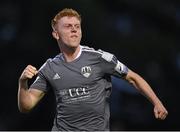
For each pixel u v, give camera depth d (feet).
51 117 165.68
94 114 52.60
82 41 176.96
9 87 175.22
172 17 197.16
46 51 175.73
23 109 54.54
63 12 53.67
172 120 176.55
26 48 176.76
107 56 53.16
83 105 52.54
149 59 184.75
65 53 53.36
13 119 169.58
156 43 187.83
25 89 52.85
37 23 177.37
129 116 170.60
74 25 53.16
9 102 173.99
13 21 183.52
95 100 52.60
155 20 196.75
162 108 52.19
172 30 198.08
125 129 169.58
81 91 52.65
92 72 52.85
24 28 180.45
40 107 166.09
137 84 53.78
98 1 187.52
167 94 181.06
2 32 182.91
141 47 184.65
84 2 176.96
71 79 52.80
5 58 177.99
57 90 53.42
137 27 191.72
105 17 183.83
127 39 184.24
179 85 185.78
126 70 53.67
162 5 197.36
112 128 167.02
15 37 179.73
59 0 175.11
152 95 53.01
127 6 192.95
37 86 54.60
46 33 176.45
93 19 177.37
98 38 177.37
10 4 186.29
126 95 169.99
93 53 53.26
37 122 167.12
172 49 190.39
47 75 53.72
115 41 181.27
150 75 182.29
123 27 189.16
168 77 185.98
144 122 172.45
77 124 52.85
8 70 176.55
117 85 168.55
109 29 182.70
